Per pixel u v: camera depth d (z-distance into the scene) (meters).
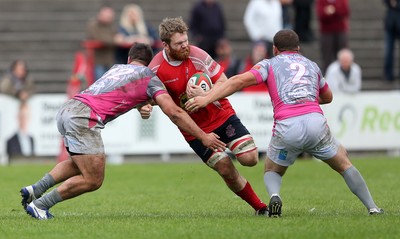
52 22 82.56
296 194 40.25
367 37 83.88
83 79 61.88
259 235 26.56
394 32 74.94
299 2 78.06
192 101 29.89
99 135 30.25
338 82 63.28
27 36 81.12
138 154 63.56
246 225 28.62
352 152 65.00
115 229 28.34
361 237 26.09
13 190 43.19
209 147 30.09
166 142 62.69
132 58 31.70
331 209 34.00
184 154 65.50
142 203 37.69
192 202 37.75
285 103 30.25
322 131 30.02
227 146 31.75
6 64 78.56
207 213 33.25
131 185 45.91
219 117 31.64
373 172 51.38
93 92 30.45
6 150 62.19
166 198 39.56
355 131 63.56
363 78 80.31
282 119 30.12
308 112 30.06
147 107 31.47
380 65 81.25
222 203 37.03
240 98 62.28
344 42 71.69
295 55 31.17
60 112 30.45
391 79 76.19
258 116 62.34
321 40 72.19
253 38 70.19
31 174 51.91
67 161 31.23
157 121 62.62
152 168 56.09
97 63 67.69
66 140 30.16
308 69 30.80
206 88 30.45
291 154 30.39
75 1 84.56
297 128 29.86
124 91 30.42
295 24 78.88
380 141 63.81
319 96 31.61
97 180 30.33
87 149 29.98
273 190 30.45
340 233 26.70
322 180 47.41
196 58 31.30
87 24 82.62
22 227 29.09
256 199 32.31
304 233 26.78
